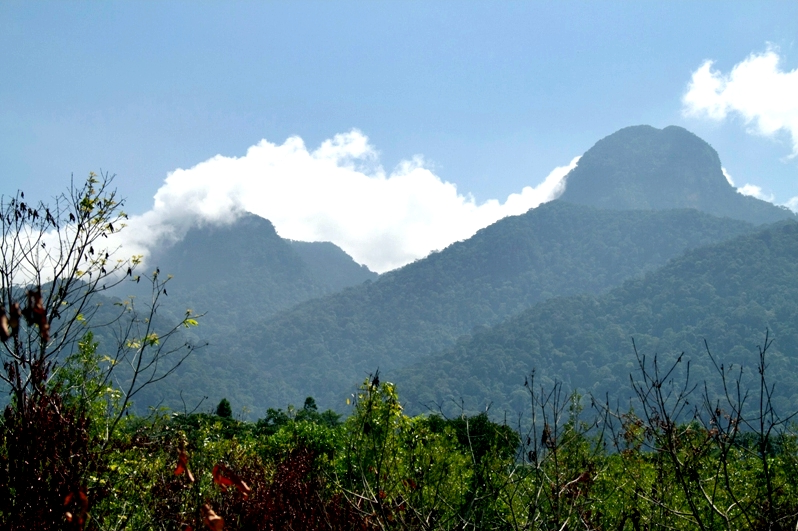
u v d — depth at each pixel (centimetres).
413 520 553
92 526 455
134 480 550
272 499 549
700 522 497
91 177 566
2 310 257
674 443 547
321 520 536
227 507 546
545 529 539
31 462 416
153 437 602
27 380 435
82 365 576
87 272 540
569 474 569
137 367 536
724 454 502
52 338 471
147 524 534
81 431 464
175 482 543
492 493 573
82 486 438
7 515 403
